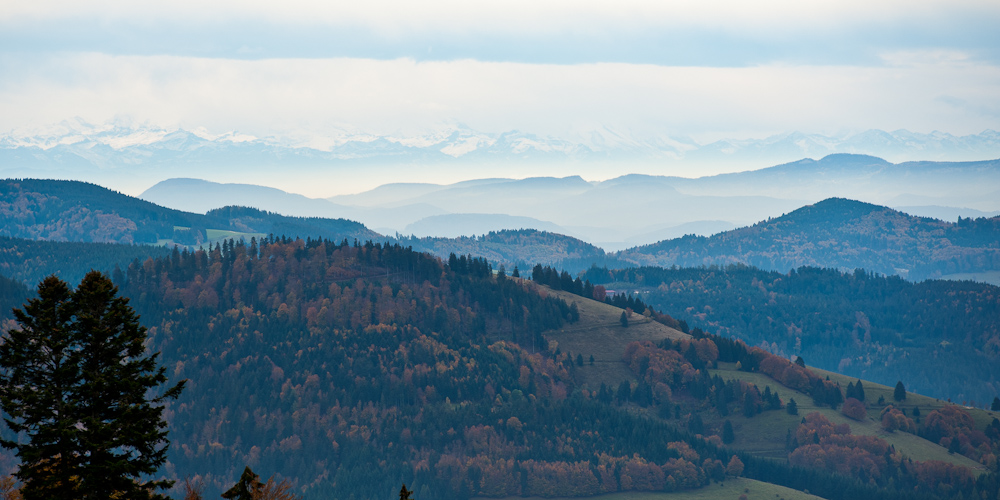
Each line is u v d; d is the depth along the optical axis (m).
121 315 89.50
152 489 89.50
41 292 87.00
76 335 86.69
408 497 88.75
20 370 85.19
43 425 83.12
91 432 83.56
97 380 84.69
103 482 84.25
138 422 87.31
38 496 81.94
